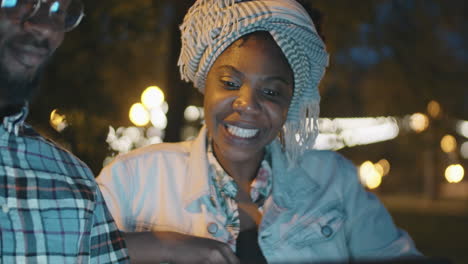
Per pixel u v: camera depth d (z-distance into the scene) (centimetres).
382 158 2603
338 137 870
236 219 236
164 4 578
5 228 138
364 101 1016
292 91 234
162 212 235
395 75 895
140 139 595
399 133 1766
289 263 238
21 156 148
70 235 148
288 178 249
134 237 210
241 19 215
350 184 261
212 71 225
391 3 816
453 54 883
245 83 220
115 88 571
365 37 814
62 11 154
